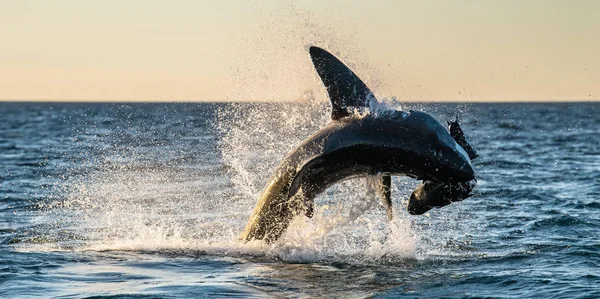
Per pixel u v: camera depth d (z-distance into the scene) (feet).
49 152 437.17
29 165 350.84
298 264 134.00
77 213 202.80
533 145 530.27
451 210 200.23
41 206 216.74
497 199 224.74
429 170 117.50
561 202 217.77
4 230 175.94
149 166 336.29
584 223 176.76
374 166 123.75
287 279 121.70
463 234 164.86
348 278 122.52
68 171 320.29
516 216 189.67
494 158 399.44
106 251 146.72
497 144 540.93
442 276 123.54
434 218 186.50
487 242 155.63
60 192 248.93
